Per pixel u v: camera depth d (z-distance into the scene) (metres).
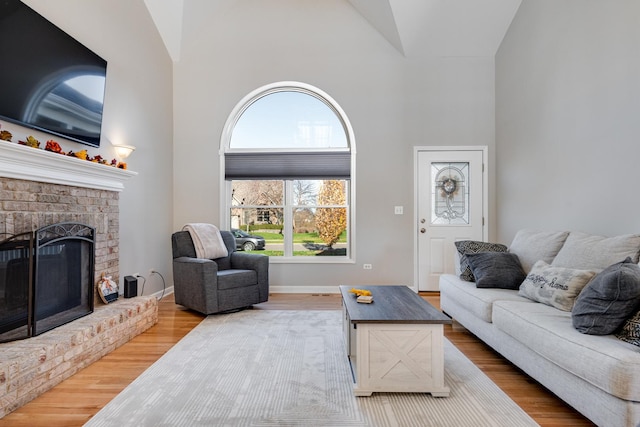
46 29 2.54
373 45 4.71
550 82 3.51
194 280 3.52
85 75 2.95
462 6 4.21
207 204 4.72
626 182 2.61
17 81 2.32
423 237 4.70
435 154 4.71
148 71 4.10
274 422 1.71
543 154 3.63
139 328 2.99
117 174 3.22
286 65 4.73
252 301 3.75
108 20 3.35
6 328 2.06
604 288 1.71
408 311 2.16
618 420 1.45
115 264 3.30
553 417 1.77
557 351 1.76
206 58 4.75
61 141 2.78
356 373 2.05
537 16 3.73
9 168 2.15
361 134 4.70
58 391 2.01
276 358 2.48
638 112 2.50
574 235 2.68
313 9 4.73
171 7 4.21
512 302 2.40
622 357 1.45
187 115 4.74
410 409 1.84
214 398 1.93
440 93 4.70
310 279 4.70
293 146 4.85
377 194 4.70
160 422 1.71
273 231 4.88
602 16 2.82
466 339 2.94
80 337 2.28
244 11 4.73
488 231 4.68
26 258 2.18
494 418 1.76
